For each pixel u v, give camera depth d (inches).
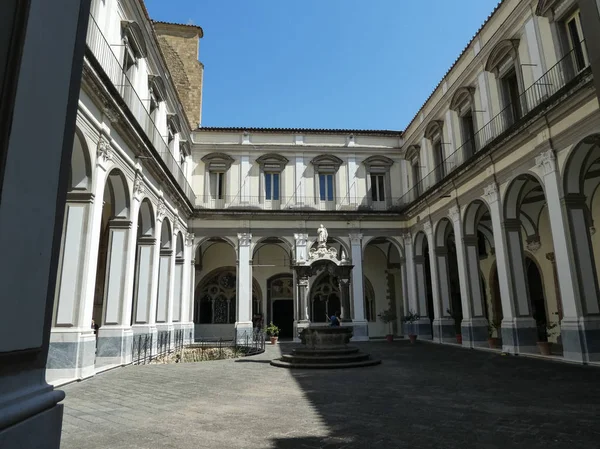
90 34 426.6
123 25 532.1
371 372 442.0
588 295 466.3
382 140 1075.3
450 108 808.9
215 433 219.3
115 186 524.4
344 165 1047.6
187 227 939.3
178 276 879.7
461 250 728.3
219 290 1099.9
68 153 96.8
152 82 655.8
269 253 1125.1
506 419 242.8
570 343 472.4
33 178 81.4
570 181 488.7
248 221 972.6
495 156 616.4
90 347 415.5
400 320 1104.2
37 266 82.8
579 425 228.5
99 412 269.3
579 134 465.1
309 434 216.2
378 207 1042.7
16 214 75.7
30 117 80.0
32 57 80.6
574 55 511.5
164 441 205.9
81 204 415.8
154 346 642.2
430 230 866.8
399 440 205.2
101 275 737.6
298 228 984.3
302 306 598.2
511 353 576.7
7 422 68.6
